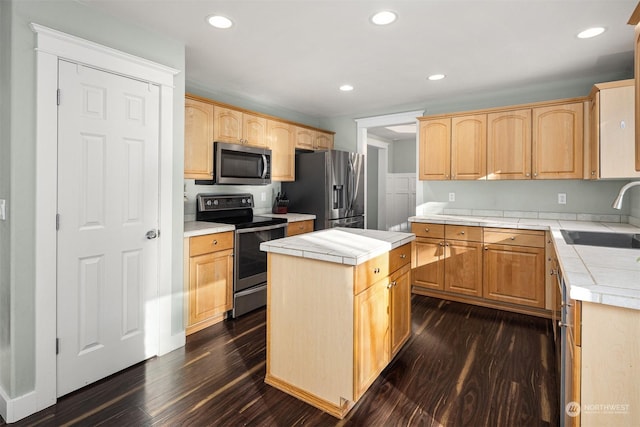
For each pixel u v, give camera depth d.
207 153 3.18
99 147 2.00
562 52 2.68
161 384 2.03
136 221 2.21
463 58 2.80
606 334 1.08
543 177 3.27
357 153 4.64
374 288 1.95
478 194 3.94
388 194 7.02
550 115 3.22
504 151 3.46
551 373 2.13
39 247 1.76
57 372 1.86
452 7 2.03
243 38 2.44
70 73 1.86
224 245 2.96
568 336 1.38
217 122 3.27
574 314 1.15
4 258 1.74
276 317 2.03
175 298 2.49
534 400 1.87
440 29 2.30
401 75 3.21
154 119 2.29
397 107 4.39
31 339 1.75
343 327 1.77
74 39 1.84
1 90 1.72
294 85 3.51
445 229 3.53
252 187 4.11
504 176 3.46
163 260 2.37
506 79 3.32
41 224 1.76
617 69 3.04
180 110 2.48
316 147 4.64
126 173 2.14
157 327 2.36
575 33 2.36
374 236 2.37
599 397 1.10
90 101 1.95
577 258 1.56
